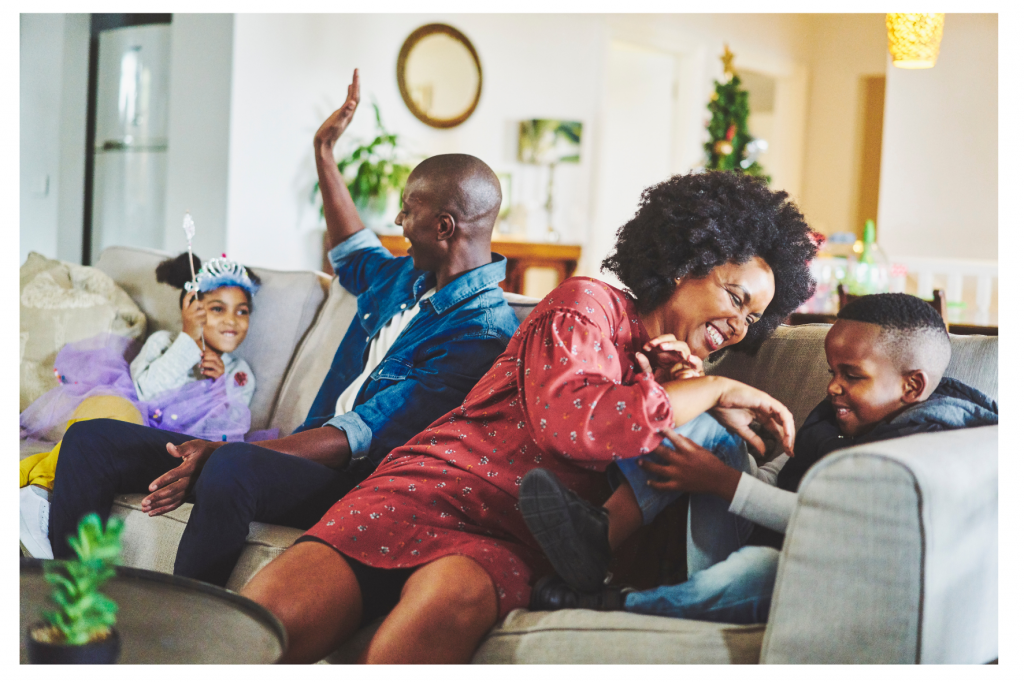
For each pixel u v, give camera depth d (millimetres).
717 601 1124
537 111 5680
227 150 4445
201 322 2170
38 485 1725
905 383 1193
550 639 1092
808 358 1415
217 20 4465
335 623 1186
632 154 6770
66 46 5105
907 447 998
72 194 5219
